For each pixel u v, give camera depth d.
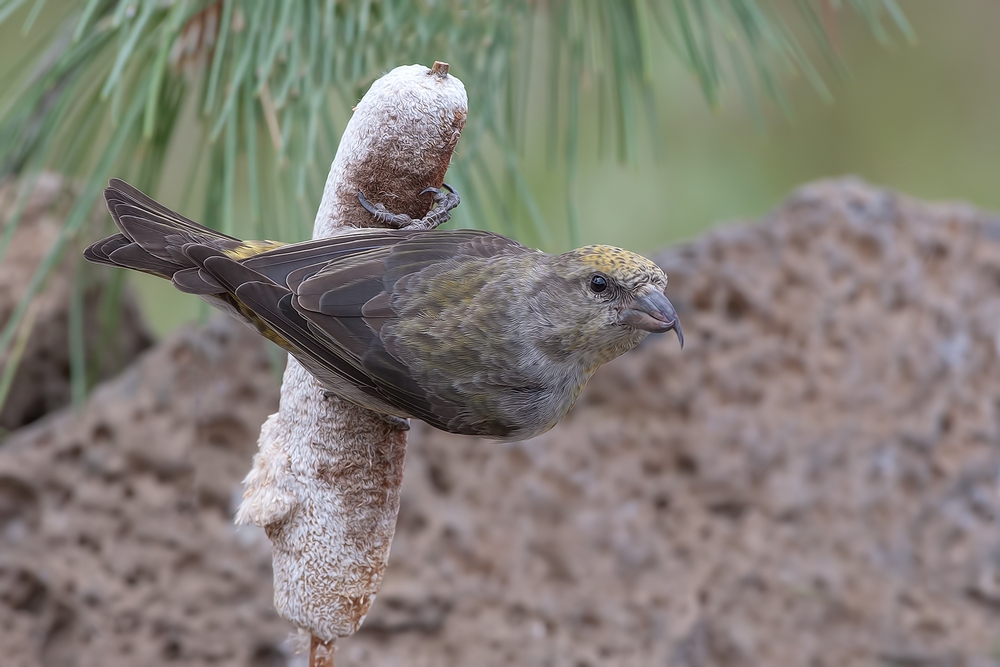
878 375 8.27
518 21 5.55
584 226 10.23
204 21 5.30
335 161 4.55
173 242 4.66
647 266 5.00
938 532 8.23
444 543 7.50
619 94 5.80
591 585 7.62
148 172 6.18
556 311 4.95
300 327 4.45
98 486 7.34
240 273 4.50
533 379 4.95
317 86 5.08
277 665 7.19
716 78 5.81
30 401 8.22
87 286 7.99
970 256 8.63
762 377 8.12
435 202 4.73
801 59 6.07
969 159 11.41
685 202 10.56
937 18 11.54
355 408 4.42
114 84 4.95
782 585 7.85
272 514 4.38
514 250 5.07
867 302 8.33
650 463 7.93
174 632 7.15
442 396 4.82
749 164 10.91
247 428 7.46
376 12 5.34
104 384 8.00
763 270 8.26
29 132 6.05
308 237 5.33
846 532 8.05
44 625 7.12
